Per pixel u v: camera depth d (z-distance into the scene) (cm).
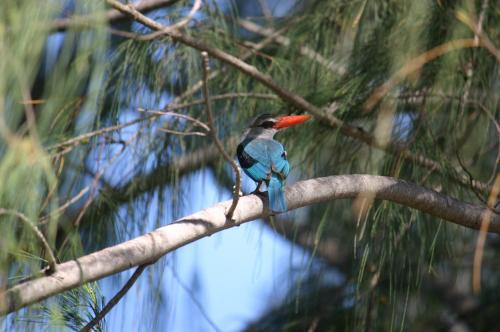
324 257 837
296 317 848
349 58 736
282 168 760
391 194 676
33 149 382
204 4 785
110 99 728
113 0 662
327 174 756
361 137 723
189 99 775
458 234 821
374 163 712
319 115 732
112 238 714
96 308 556
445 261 873
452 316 1021
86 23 407
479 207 709
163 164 748
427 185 738
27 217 403
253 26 891
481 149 718
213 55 743
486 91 699
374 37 718
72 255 621
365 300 728
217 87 801
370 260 720
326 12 777
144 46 712
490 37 671
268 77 747
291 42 797
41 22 385
